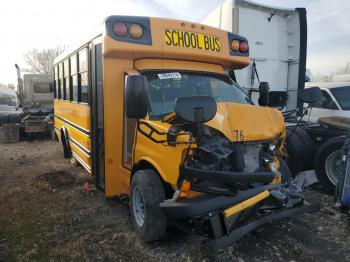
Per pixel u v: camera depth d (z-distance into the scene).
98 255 4.10
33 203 5.92
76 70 6.84
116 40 4.54
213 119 3.77
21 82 16.20
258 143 4.02
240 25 8.04
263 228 4.71
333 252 4.12
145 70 4.74
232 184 3.70
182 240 4.40
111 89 4.84
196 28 5.06
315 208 4.29
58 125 9.53
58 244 4.38
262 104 5.91
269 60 8.55
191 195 3.78
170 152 3.82
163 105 4.55
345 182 4.66
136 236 4.52
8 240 4.50
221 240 3.44
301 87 8.75
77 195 6.30
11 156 10.38
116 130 4.97
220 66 5.61
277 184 4.05
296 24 8.66
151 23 4.73
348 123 6.10
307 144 6.34
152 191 4.10
